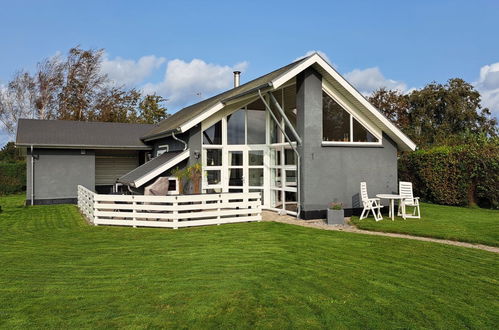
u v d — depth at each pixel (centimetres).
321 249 857
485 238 953
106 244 931
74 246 911
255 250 850
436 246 880
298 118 1326
